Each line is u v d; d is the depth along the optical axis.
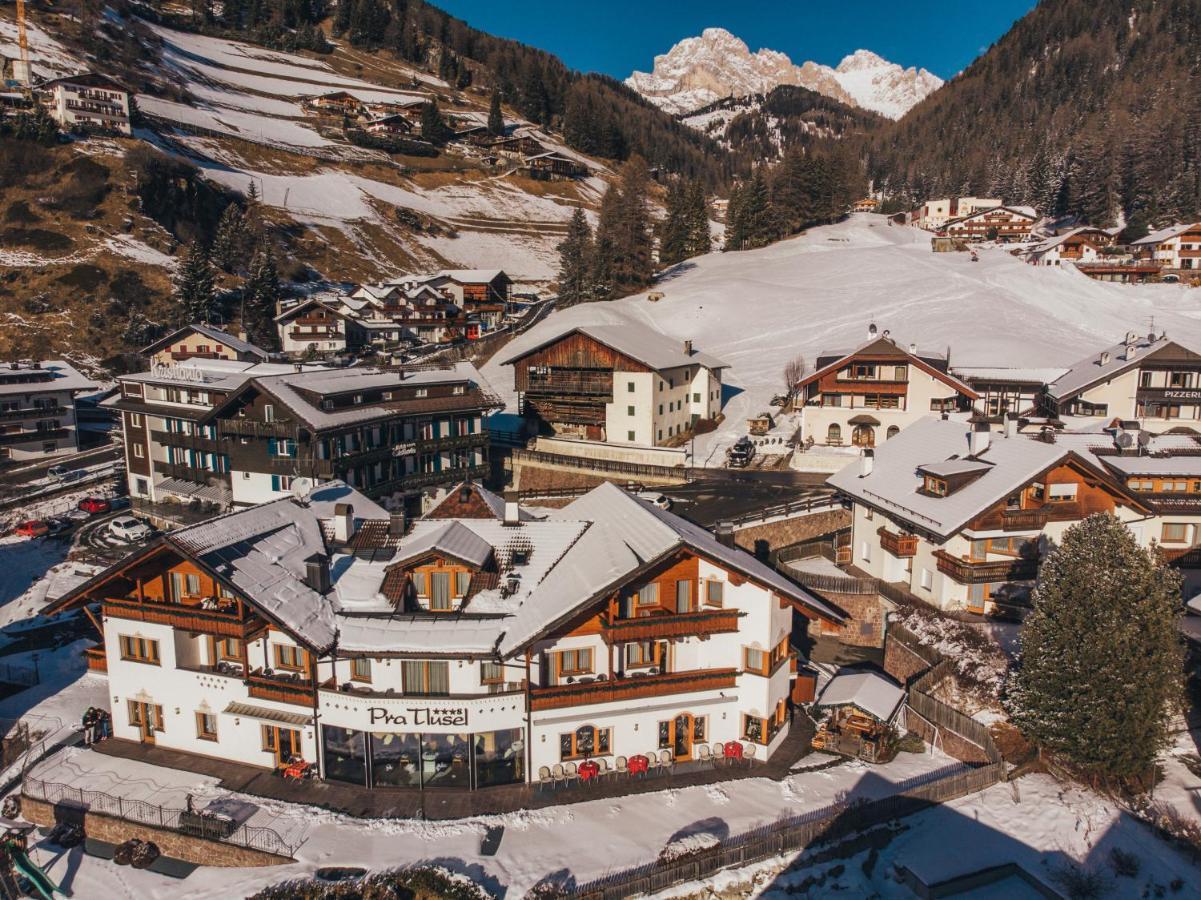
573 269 131.62
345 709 29.55
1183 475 43.31
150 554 30.50
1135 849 27.55
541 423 83.50
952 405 69.25
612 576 29.42
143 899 25.64
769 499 61.94
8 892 26.73
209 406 64.25
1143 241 148.88
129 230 129.88
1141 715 29.09
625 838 27.42
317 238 164.62
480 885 24.89
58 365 90.88
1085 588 30.33
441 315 133.38
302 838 27.12
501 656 28.22
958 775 30.39
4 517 67.56
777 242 169.75
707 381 83.25
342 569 32.88
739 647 32.22
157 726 32.97
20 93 155.25
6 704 38.28
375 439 62.00
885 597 43.94
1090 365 73.81
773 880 26.16
